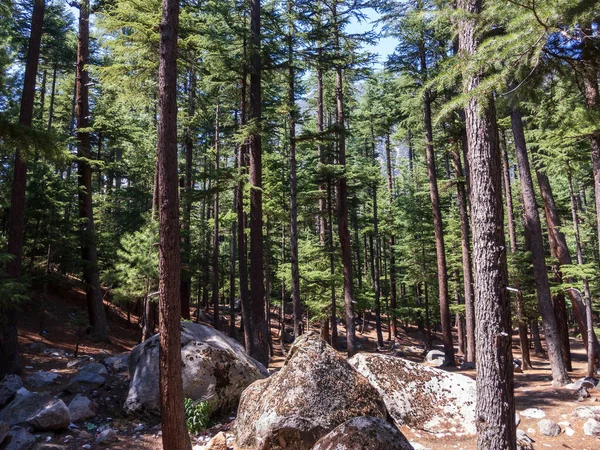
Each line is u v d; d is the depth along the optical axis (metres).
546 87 6.62
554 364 13.96
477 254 7.00
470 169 7.20
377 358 10.79
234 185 18.33
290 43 18.88
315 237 32.16
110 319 22.86
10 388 11.14
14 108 9.17
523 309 20.16
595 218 28.42
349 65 21.55
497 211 6.90
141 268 15.48
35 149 8.08
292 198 17.80
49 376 12.27
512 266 20.09
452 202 34.72
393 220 34.59
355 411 7.70
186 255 21.00
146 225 16.98
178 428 6.98
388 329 36.28
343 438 4.90
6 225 18.77
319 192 23.83
